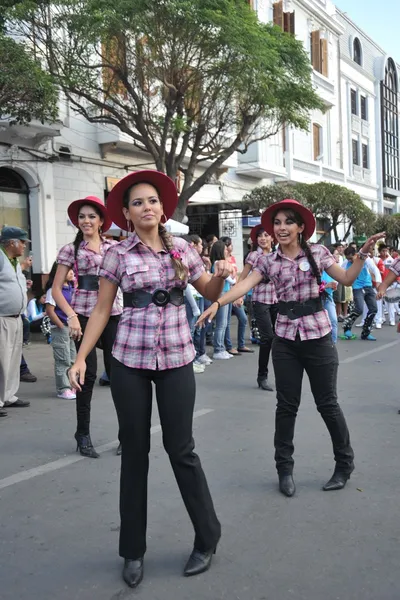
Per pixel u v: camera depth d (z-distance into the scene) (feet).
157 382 9.59
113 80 43.39
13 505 12.51
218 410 20.27
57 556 10.30
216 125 46.42
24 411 20.72
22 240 21.01
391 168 120.98
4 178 46.24
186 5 35.37
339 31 94.89
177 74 40.55
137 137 43.21
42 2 37.29
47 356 33.27
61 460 15.37
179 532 11.12
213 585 9.28
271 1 76.69
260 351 23.61
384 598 8.82
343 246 52.49
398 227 86.89
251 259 20.71
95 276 15.96
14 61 32.09
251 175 75.46
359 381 24.86
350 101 102.78
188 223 63.72
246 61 39.14
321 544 10.53
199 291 10.09
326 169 90.74
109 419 19.34
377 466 14.51
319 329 12.89
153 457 15.42
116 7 35.29
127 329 9.48
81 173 51.37
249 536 10.89
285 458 13.03
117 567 9.91
